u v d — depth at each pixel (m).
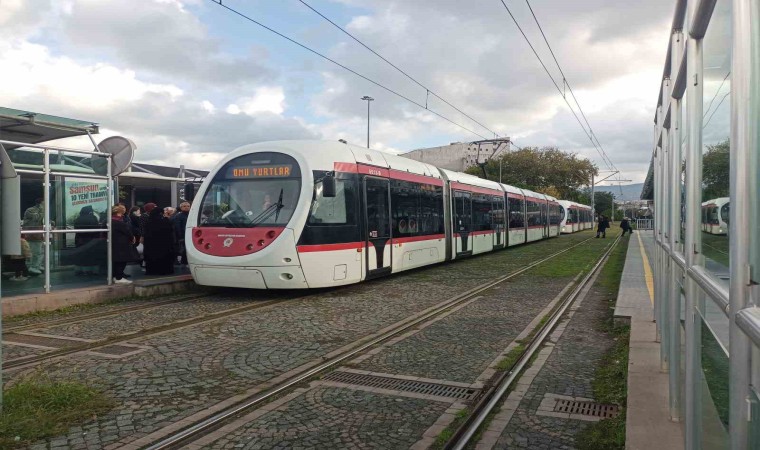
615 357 7.07
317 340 7.90
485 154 72.69
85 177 11.12
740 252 1.87
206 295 12.18
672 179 4.84
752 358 1.82
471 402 5.45
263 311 10.12
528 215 32.16
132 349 7.28
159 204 23.81
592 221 73.81
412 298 11.77
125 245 11.81
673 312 4.61
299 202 11.70
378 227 13.98
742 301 1.88
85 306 10.54
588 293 12.73
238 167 12.46
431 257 17.25
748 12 1.82
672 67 4.80
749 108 1.83
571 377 6.27
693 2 3.03
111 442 4.38
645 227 79.19
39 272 10.32
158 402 5.32
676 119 4.71
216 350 7.27
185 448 4.33
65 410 4.93
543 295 12.23
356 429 4.74
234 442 4.46
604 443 4.45
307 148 12.38
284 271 11.42
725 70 2.21
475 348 7.53
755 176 1.79
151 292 11.89
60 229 10.71
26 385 5.21
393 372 6.42
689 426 3.32
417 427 4.80
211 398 5.45
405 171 15.82
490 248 23.77
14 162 9.89
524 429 4.78
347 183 12.85
